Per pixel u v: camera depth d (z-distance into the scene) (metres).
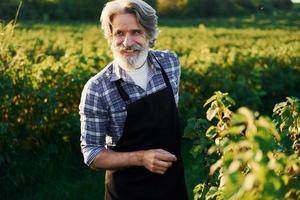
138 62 3.29
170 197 3.49
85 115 3.40
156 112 3.37
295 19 75.69
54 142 8.06
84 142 3.44
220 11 80.88
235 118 2.04
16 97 7.54
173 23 64.38
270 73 12.42
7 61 7.57
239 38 34.53
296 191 2.07
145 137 3.38
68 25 50.72
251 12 87.12
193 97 10.19
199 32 39.12
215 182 3.38
